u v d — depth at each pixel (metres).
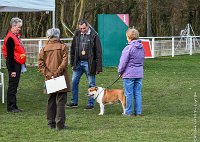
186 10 47.75
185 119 10.54
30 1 13.00
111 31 22.09
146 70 21.20
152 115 11.03
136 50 10.76
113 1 40.91
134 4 43.34
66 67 9.08
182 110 11.73
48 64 9.09
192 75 19.42
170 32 48.88
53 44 9.14
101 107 11.10
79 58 11.86
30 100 13.35
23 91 15.03
